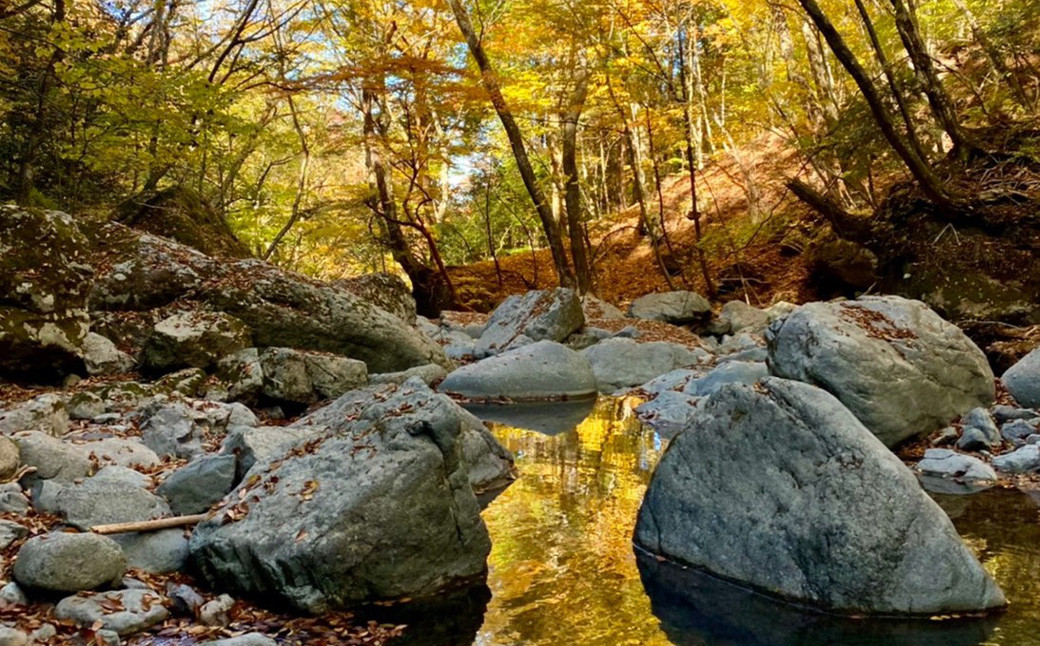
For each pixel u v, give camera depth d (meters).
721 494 4.32
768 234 18.03
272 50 14.48
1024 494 5.28
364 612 3.77
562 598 3.91
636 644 3.40
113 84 10.19
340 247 19.50
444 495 4.14
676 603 3.82
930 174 11.30
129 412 6.47
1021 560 4.16
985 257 11.21
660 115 16.08
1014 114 12.99
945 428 6.54
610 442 7.22
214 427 6.33
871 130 12.29
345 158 23.77
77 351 6.98
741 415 4.37
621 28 17.77
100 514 4.18
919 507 3.77
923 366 6.53
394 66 14.12
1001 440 6.32
